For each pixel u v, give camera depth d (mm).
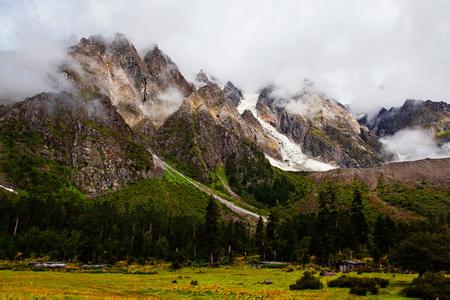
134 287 69375
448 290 55219
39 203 191375
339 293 60250
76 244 155625
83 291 61938
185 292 62094
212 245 155500
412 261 75375
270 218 192375
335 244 160750
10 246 147500
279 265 142250
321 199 178125
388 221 164250
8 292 54281
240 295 58062
